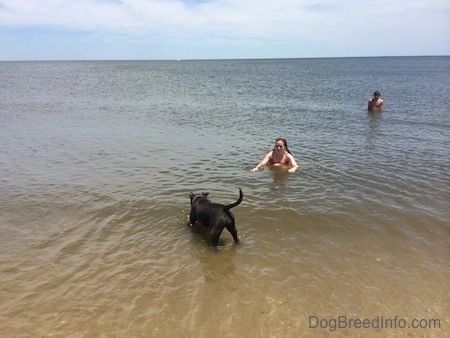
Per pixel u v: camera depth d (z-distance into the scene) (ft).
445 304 14.61
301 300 14.85
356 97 89.97
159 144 41.34
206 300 14.85
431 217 22.36
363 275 16.55
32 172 30.86
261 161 34.65
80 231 20.56
